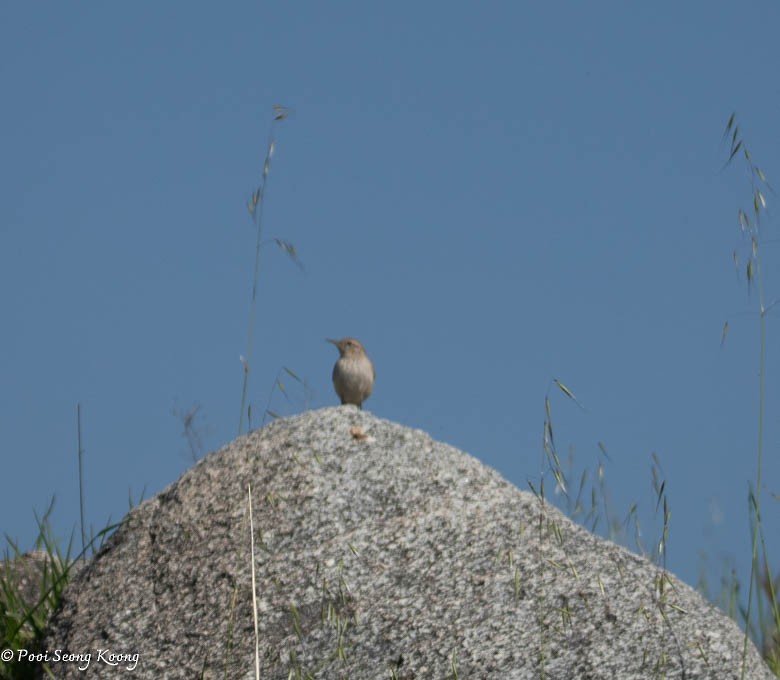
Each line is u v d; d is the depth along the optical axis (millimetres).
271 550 10820
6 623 11867
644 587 10320
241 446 11859
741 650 9992
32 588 12609
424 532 10820
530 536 10805
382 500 11164
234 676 10078
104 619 10953
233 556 10875
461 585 10375
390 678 9812
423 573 10516
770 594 11453
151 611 10844
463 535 10789
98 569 11453
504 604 10180
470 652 9859
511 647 9852
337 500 11102
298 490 11188
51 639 11195
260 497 11242
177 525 11375
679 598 10336
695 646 9852
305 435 11727
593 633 9906
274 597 10492
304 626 10273
